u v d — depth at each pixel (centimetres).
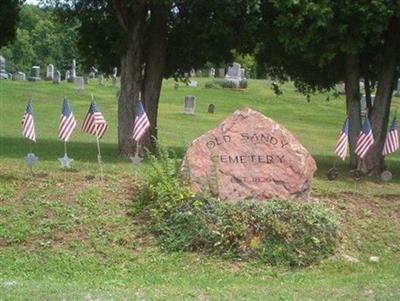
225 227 931
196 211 962
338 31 1474
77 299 673
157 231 959
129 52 1694
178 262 897
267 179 1031
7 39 1841
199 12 1738
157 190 1004
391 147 1440
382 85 1686
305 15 1455
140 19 1681
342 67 1834
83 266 870
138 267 878
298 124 3466
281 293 740
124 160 1608
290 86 5281
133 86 1706
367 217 1134
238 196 1018
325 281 834
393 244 1053
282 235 939
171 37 1866
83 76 5100
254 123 1052
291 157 1045
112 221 984
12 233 933
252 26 1639
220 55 1841
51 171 1227
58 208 1008
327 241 966
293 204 1000
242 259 912
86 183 1118
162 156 1069
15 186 1086
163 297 703
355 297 716
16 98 3644
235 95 4688
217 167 1021
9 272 836
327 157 2141
